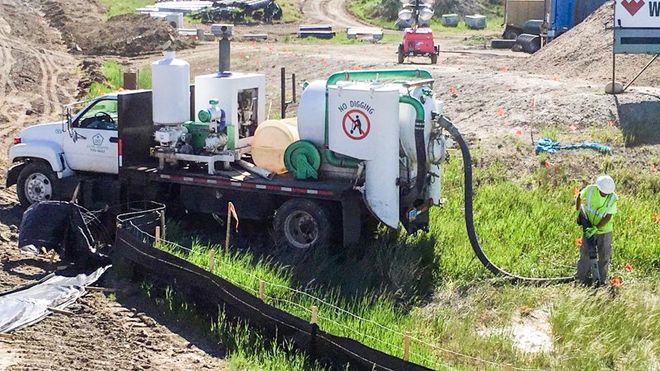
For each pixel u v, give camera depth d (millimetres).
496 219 14273
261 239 13906
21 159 15477
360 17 65812
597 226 12141
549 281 12273
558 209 14609
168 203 14547
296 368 9633
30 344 10164
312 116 13219
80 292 11805
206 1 64125
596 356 10109
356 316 10734
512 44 45438
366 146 12578
